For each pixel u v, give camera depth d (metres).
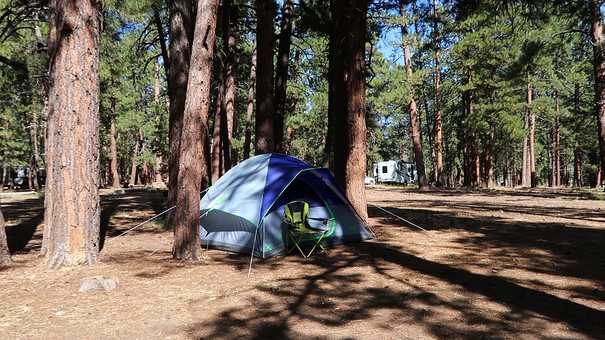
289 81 23.52
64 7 6.30
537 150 40.19
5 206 17.41
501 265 6.46
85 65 6.43
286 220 7.56
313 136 38.88
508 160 49.97
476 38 23.09
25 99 19.28
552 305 4.67
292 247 7.67
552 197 20.17
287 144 29.11
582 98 30.06
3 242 6.67
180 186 7.05
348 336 3.90
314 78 23.70
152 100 36.62
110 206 15.80
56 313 4.54
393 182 43.50
